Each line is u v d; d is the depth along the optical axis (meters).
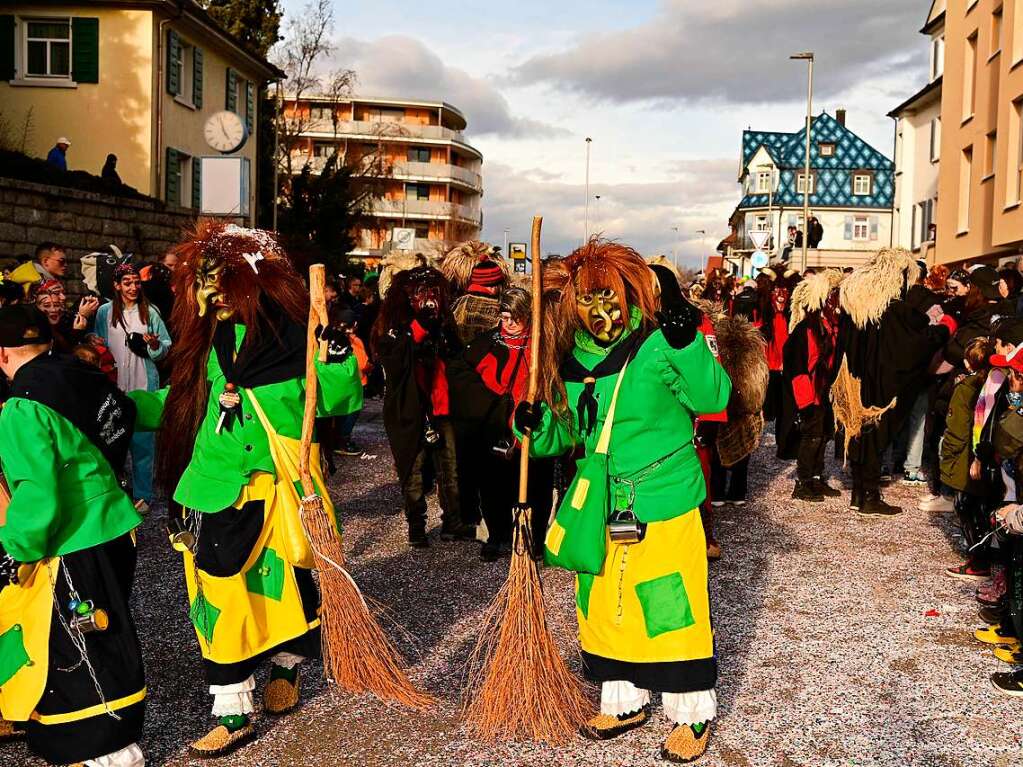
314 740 3.97
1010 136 20.16
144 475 7.59
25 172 15.16
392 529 7.55
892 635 5.20
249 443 3.81
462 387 6.54
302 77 36.50
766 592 5.96
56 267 8.71
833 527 7.59
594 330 3.69
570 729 3.85
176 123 23.11
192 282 3.93
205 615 3.78
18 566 3.46
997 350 4.88
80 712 3.38
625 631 3.69
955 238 24.83
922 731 4.06
